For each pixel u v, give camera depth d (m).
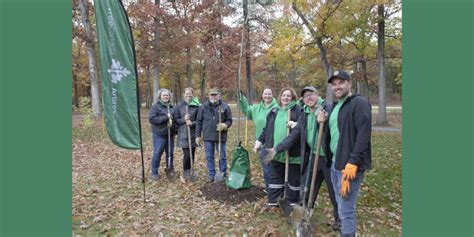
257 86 28.94
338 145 3.16
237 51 18.16
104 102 4.43
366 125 2.96
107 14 4.37
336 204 3.86
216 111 5.87
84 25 15.56
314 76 22.48
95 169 7.14
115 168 7.25
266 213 4.48
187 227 4.12
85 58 21.72
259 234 3.90
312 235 3.68
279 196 4.55
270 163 4.53
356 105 3.04
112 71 4.44
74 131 12.82
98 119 15.97
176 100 32.31
